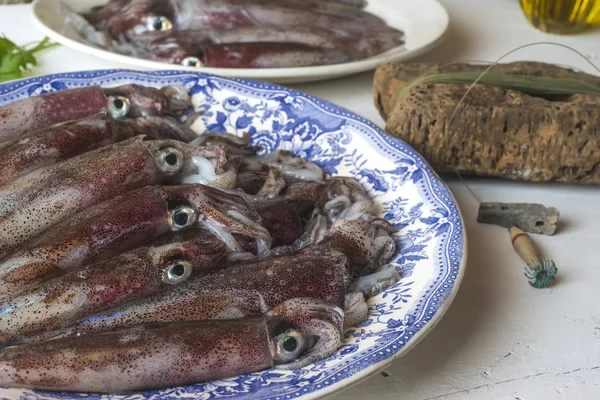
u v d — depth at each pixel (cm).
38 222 58
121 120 67
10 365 51
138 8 85
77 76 72
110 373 51
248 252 57
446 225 60
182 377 52
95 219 56
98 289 54
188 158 62
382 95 73
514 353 57
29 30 86
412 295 56
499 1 103
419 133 68
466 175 71
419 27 87
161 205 57
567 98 70
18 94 70
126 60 76
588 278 62
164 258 55
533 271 61
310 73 76
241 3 86
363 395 54
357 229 59
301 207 62
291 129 71
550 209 65
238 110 72
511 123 67
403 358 56
